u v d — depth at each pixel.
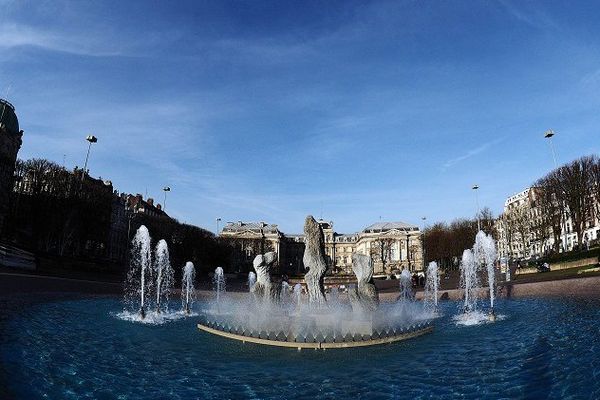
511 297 36.88
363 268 21.95
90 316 26.70
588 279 37.00
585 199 76.25
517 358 15.75
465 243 108.75
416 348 18.25
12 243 62.25
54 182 76.88
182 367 15.38
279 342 18.69
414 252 169.12
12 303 28.67
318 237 24.52
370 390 12.84
